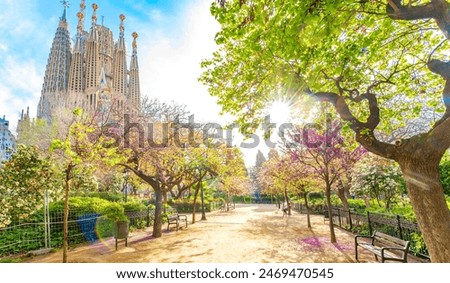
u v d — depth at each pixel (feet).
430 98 23.65
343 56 16.29
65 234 23.17
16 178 30.19
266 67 18.40
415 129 36.55
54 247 31.76
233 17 13.74
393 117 24.23
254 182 167.43
